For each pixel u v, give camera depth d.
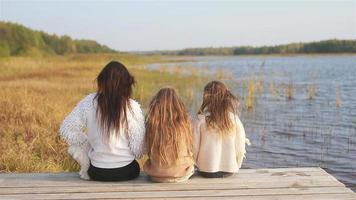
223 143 5.19
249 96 18.78
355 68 52.28
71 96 16.05
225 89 5.32
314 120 15.52
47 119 10.95
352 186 8.58
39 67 32.38
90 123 4.98
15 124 10.36
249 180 5.11
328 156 10.80
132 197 4.60
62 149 8.71
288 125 14.62
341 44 120.81
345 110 17.77
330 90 25.89
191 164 5.07
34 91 16.69
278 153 11.08
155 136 4.93
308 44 129.25
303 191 4.75
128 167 5.04
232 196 4.62
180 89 23.53
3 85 18.44
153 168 4.98
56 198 4.57
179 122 4.96
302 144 12.02
